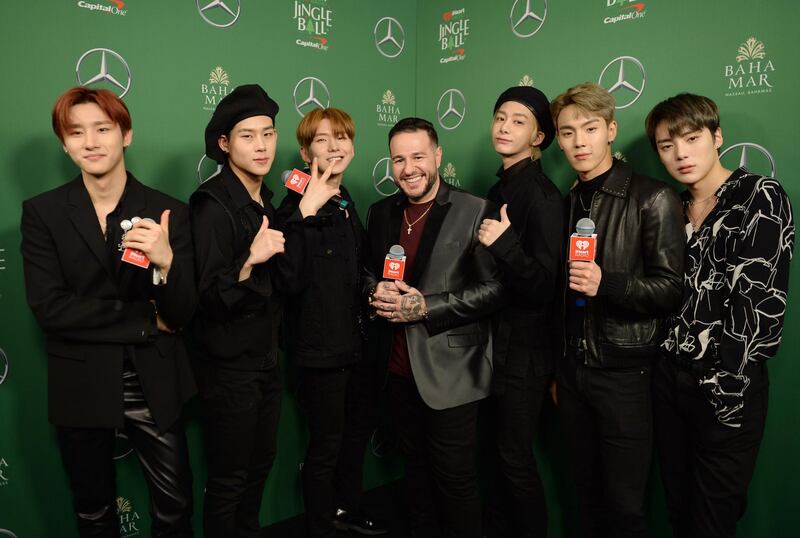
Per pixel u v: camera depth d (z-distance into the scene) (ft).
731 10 6.48
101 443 5.64
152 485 5.88
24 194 6.31
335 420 7.00
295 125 8.60
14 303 6.38
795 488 6.31
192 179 7.55
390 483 10.15
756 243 5.10
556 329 6.77
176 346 5.96
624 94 7.49
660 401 6.08
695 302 5.58
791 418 6.30
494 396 7.35
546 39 8.27
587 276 5.61
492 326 7.07
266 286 5.98
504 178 7.10
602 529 6.87
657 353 6.06
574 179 7.95
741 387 5.14
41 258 5.26
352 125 6.93
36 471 6.66
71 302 5.24
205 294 5.66
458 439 6.49
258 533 7.13
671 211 5.79
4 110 6.11
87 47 6.58
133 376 5.66
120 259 5.51
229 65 7.78
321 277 6.56
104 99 5.27
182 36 7.32
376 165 9.79
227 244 5.82
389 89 9.84
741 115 6.50
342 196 7.20
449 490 6.64
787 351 6.28
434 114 9.99
